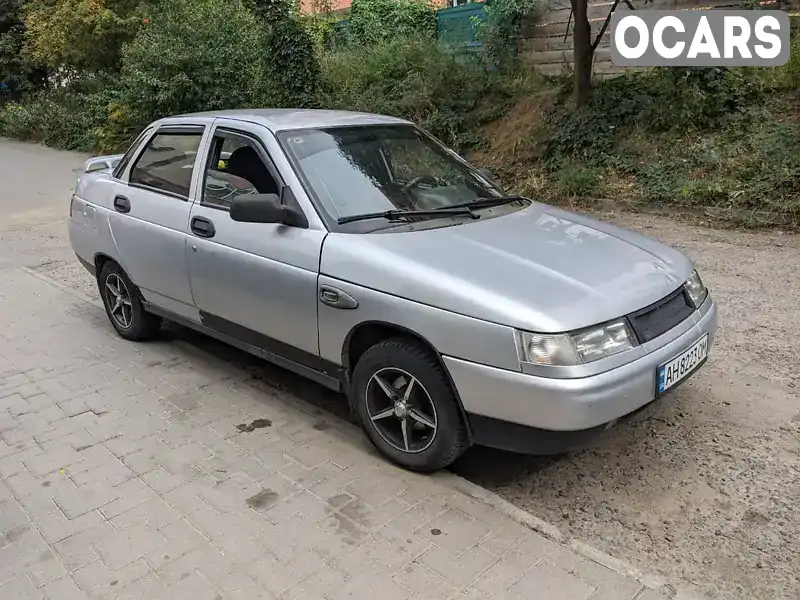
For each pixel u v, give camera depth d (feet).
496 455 12.39
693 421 13.14
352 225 11.98
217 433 12.94
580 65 35.27
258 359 16.62
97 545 9.80
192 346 17.43
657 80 34.24
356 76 46.52
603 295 10.24
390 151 14.02
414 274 10.59
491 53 42.75
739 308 18.81
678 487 11.17
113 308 17.90
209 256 13.80
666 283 11.17
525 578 8.90
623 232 13.16
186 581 9.04
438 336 10.26
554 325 9.52
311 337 12.23
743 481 11.25
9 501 10.91
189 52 46.50
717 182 28.17
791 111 29.91
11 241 29.73
